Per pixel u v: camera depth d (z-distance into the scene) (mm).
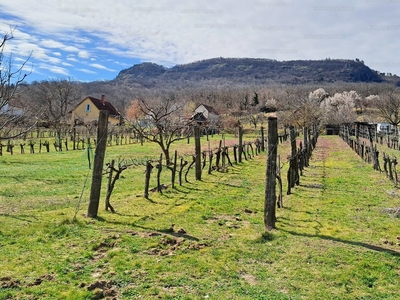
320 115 53531
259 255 6059
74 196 11797
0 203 10406
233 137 47812
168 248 6316
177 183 13438
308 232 7363
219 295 4676
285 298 4621
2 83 8102
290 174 11695
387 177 14055
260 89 108000
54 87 63625
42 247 6129
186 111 50375
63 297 4480
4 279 4883
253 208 9492
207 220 8297
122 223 7766
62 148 35312
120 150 30859
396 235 7176
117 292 4688
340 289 4906
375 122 62031
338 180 13836
